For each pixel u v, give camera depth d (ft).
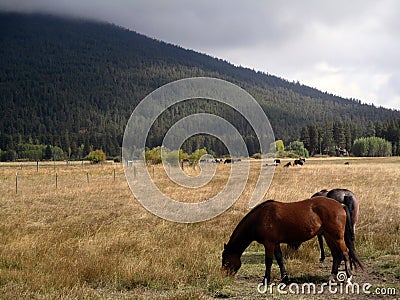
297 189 74.54
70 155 349.61
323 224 26.58
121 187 84.84
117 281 26.91
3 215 53.88
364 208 51.62
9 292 23.97
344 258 26.35
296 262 31.71
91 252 33.01
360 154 322.75
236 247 28.63
